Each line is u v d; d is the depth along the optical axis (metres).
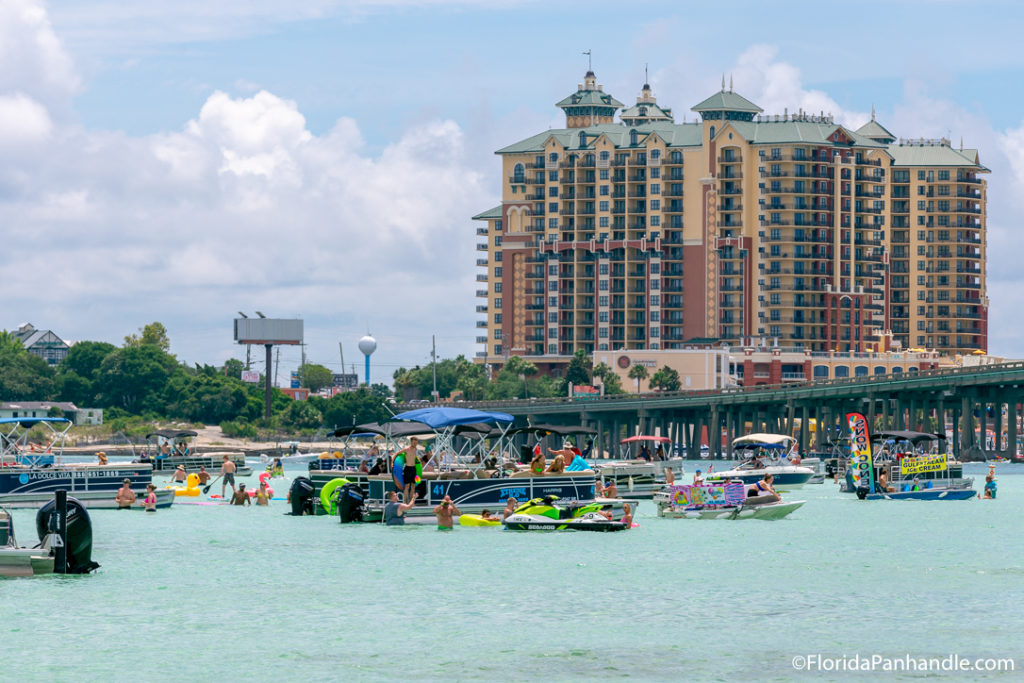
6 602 72.06
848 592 76.56
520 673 57.28
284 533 104.12
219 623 67.00
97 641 62.78
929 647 62.16
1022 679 56.62
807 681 56.12
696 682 55.94
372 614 69.50
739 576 82.31
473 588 77.44
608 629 65.88
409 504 107.81
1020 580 81.12
